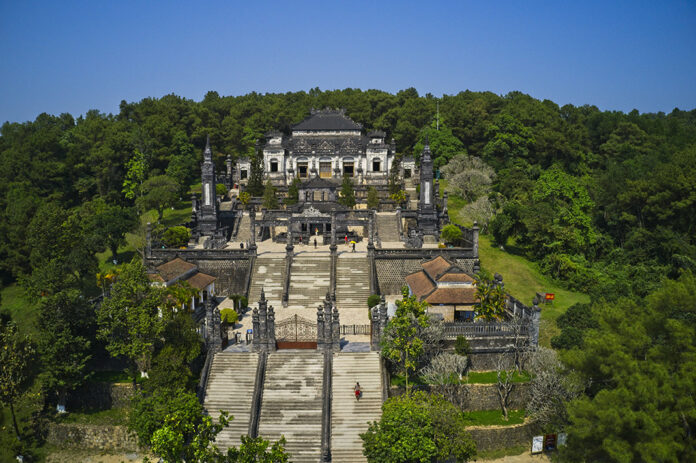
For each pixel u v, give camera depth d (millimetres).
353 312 56625
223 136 142125
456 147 123625
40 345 42438
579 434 31594
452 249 65062
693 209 76125
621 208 85375
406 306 42875
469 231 72125
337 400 42094
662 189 79562
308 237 78750
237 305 56562
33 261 64625
